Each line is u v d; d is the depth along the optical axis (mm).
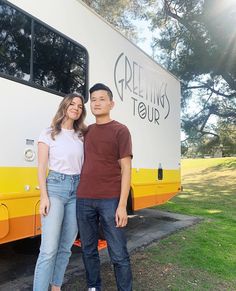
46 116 4262
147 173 6730
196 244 6117
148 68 7008
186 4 16047
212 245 6105
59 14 4559
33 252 5363
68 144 3398
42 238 3266
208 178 21688
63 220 3439
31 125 4039
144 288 4172
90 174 3408
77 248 5637
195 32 15953
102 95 3480
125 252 3436
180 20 16516
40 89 4188
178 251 5648
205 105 17625
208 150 20406
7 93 3764
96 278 3613
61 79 4527
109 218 3369
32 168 4020
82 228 3475
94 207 3422
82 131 3562
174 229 7273
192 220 8406
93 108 3502
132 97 6305
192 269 4879
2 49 3742
